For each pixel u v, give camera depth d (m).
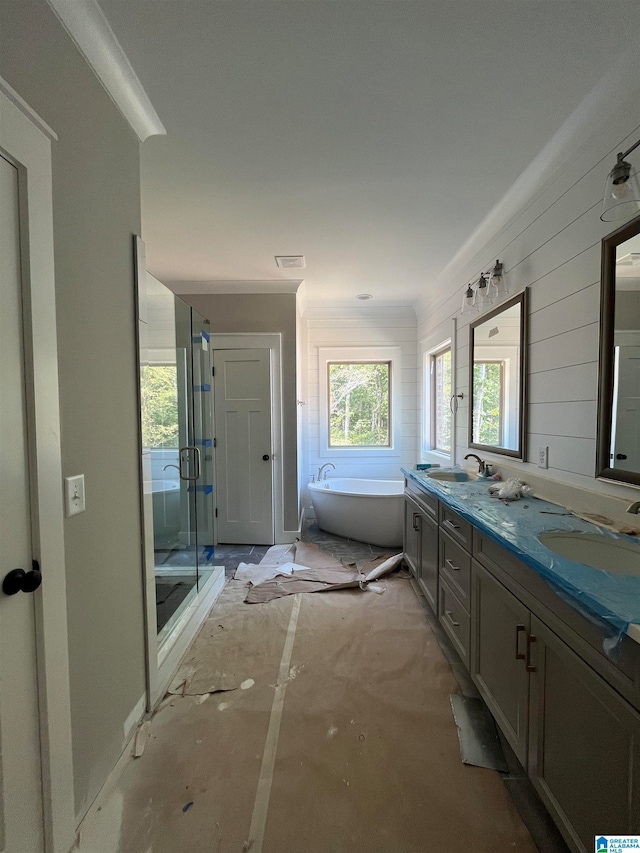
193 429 2.70
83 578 1.18
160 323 2.05
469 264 2.98
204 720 1.59
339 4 1.13
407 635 2.21
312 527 4.31
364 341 4.71
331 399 4.81
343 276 3.56
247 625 2.33
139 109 1.49
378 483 4.46
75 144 1.16
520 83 1.41
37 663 0.98
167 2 1.12
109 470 1.34
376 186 2.08
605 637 0.87
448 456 3.76
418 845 1.13
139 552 1.56
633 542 1.31
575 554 1.40
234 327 3.79
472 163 1.88
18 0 0.95
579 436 1.72
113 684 1.35
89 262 1.22
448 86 1.42
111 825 1.18
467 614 1.76
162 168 1.90
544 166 1.87
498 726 1.47
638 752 0.78
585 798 0.95
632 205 1.25
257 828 1.18
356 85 1.42
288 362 3.80
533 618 1.20
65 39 1.11
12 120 0.89
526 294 2.12
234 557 3.52
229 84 1.41
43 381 0.99
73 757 1.13
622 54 1.29
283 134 1.67
